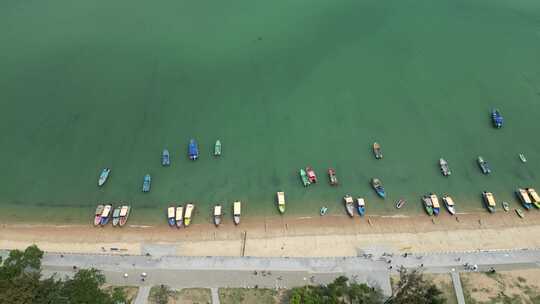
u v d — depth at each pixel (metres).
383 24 188.25
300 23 189.00
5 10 195.62
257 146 138.25
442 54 172.62
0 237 115.38
